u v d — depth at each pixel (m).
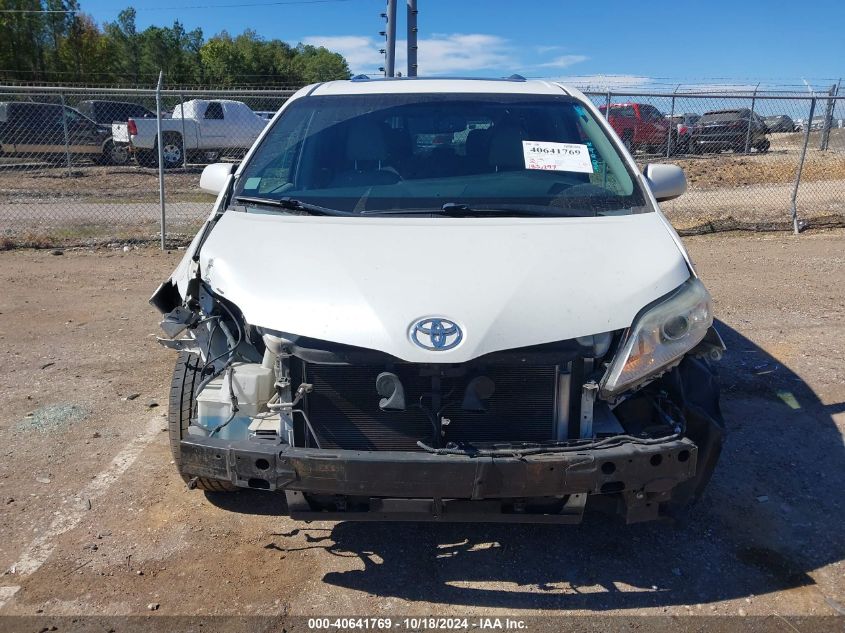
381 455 2.75
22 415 4.79
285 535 3.54
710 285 8.03
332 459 2.74
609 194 3.70
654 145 17.33
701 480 3.21
